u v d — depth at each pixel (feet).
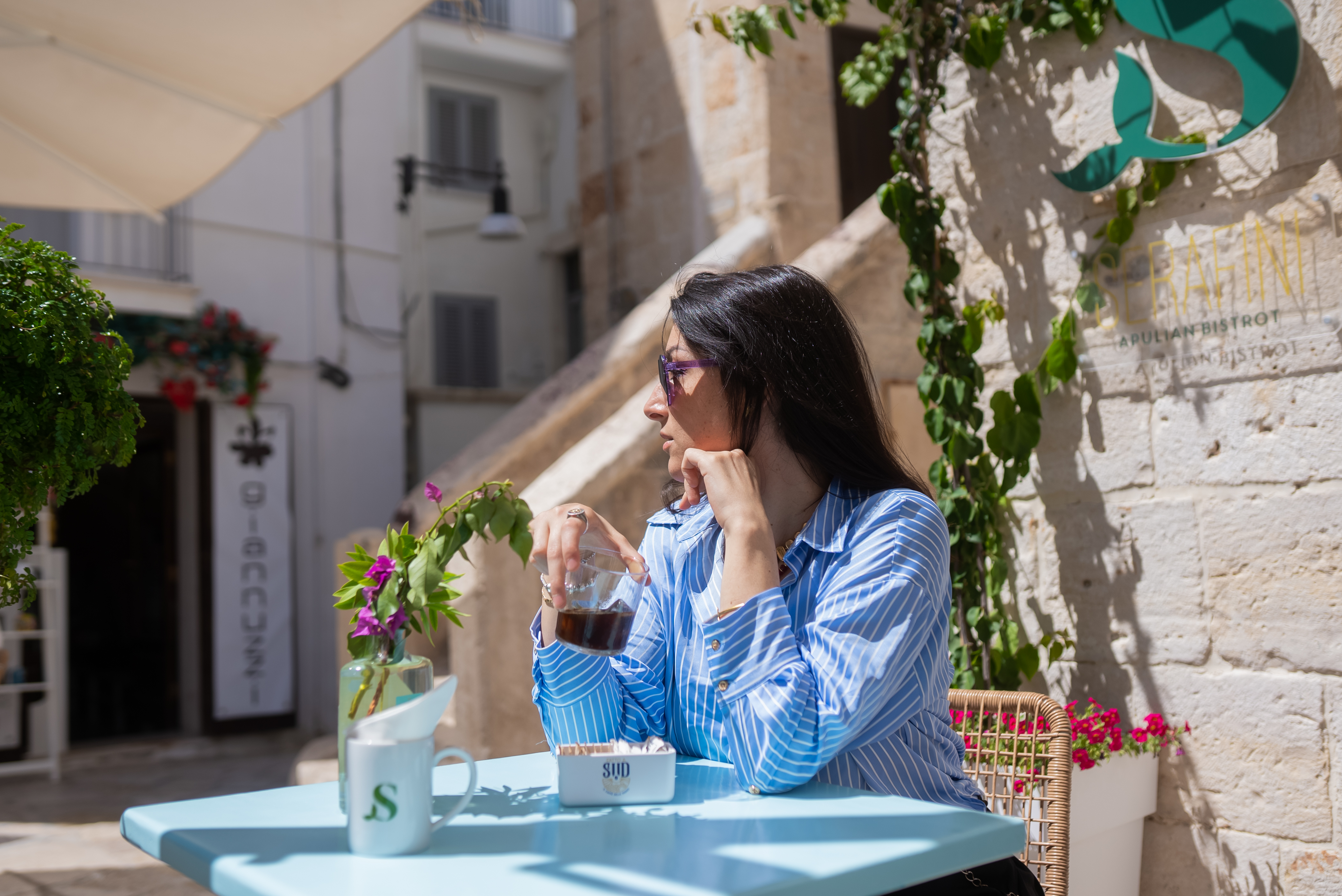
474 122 37.14
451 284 35.94
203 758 23.16
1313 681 7.61
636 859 3.48
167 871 14.46
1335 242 7.52
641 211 26.05
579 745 4.49
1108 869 8.13
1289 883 7.71
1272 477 7.85
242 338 25.09
